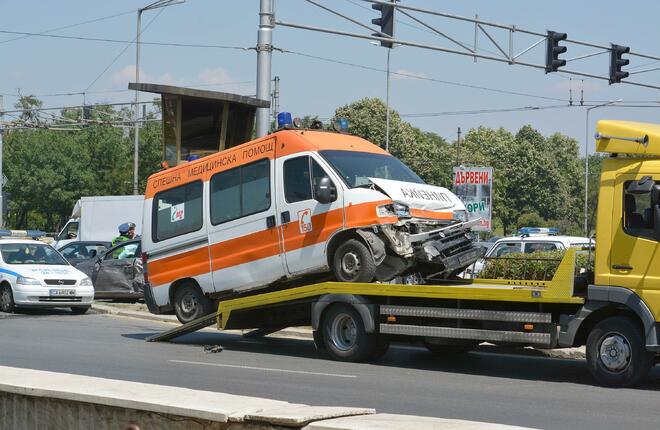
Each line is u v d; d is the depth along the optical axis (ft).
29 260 95.55
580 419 37.04
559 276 48.14
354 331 55.83
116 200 148.25
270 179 60.29
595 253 47.57
